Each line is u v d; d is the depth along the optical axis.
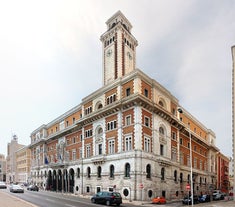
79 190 60.72
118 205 36.50
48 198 42.50
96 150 56.59
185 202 42.66
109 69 68.31
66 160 70.12
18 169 131.38
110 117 53.91
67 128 70.88
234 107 38.66
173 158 58.59
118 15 69.94
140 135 46.91
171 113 57.06
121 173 48.22
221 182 101.44
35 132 100.00
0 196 38.88
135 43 73.81
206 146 86.25
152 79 52.97
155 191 48.53
